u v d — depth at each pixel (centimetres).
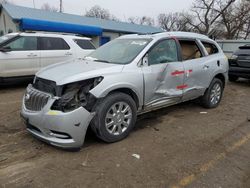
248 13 3644
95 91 352
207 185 290
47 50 809
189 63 504
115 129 387
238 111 596
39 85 373
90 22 2144
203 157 355
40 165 320
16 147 366
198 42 547
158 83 443
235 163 342
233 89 891
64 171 308
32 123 356
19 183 282
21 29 1462
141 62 421
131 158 343
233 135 441
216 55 591
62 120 328
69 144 338
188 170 319
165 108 595
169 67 458
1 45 723
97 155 348
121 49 462
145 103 429
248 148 391
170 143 397
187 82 504
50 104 336
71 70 378
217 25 3803
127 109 397
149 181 293
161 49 459
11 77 746
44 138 349
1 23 2080
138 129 453
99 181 290
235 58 943
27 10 1920
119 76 382
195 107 610
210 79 566
